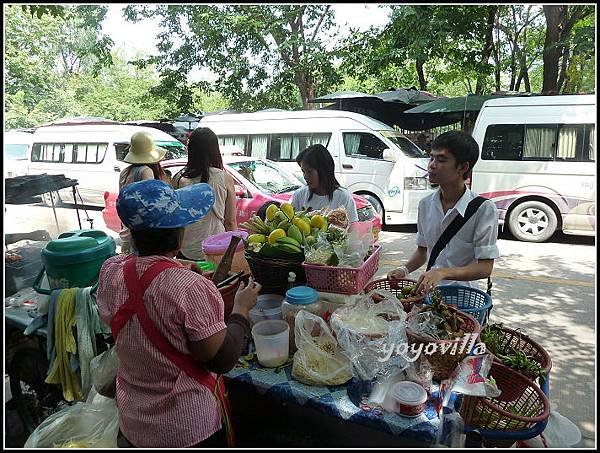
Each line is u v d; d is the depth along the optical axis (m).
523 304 4.27
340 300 1.79
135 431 1.35
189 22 13.04
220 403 1.49
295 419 1.84
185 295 1.24
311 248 1.87
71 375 2.17
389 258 5.96
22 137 10.41
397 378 1.50
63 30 17.88
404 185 7.34
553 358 3.27
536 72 15.81
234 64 13.02
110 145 9.14
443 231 2.13
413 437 1.34
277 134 8.28
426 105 9.99
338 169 7.79
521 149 6.73
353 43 11.68
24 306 2.60
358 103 11.30
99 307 1.39
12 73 16.88
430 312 1.58
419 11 9.07
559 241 6.79
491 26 9.66
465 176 2.06
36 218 4.94
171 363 1.29
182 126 13.49
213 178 2.92
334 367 1.54
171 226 1.28
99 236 2.41
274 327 1.73
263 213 2.80
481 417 1.35
